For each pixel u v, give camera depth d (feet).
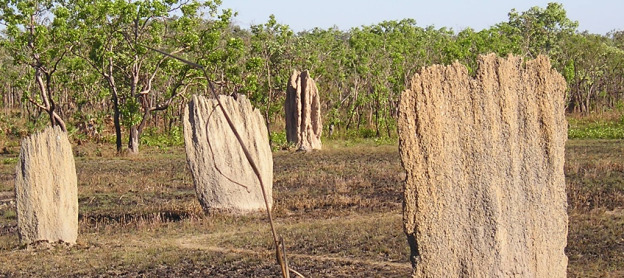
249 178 62.39
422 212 27.81
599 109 179.32
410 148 27.63
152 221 59.31
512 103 29.48
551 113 30.17
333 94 170.19
